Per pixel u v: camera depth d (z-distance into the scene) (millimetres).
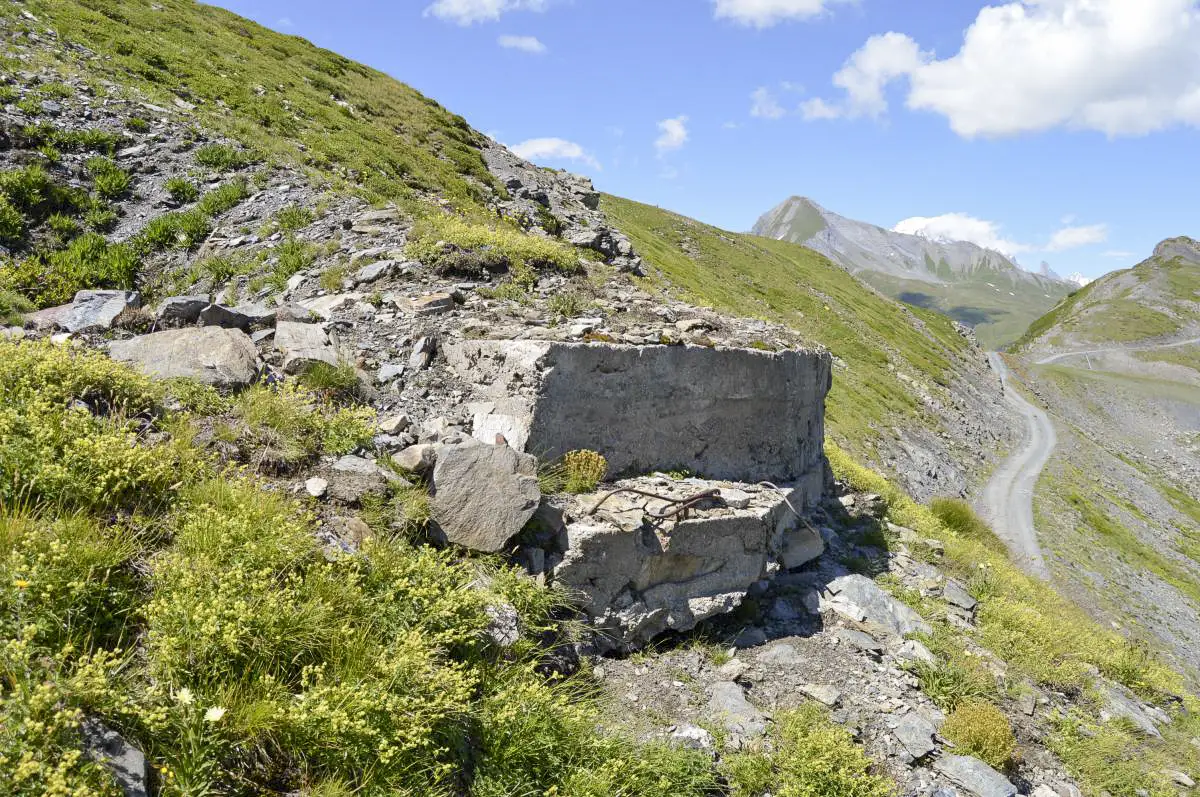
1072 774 9750
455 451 7695
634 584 8867
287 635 5020
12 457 5363
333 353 9789
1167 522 70938
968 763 8414
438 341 11055
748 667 9539
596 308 13227
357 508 7043
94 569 4797
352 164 25031
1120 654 15516
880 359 72188
